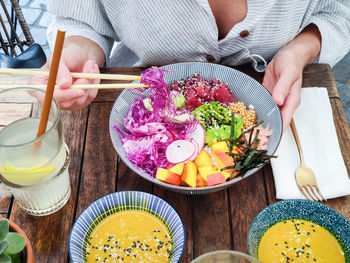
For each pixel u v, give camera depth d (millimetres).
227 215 477
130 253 436
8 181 432
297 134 540
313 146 534
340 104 592
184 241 412
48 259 438
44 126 396
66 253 442
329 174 505
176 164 487
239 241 456
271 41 659
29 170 415
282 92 531
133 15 650
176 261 395
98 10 691
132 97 546
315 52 658
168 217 446
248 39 645
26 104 561
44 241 449
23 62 722
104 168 514
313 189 496
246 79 551
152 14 629
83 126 556
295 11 636
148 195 455
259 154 468
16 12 880
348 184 493
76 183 502
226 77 565
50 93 367
